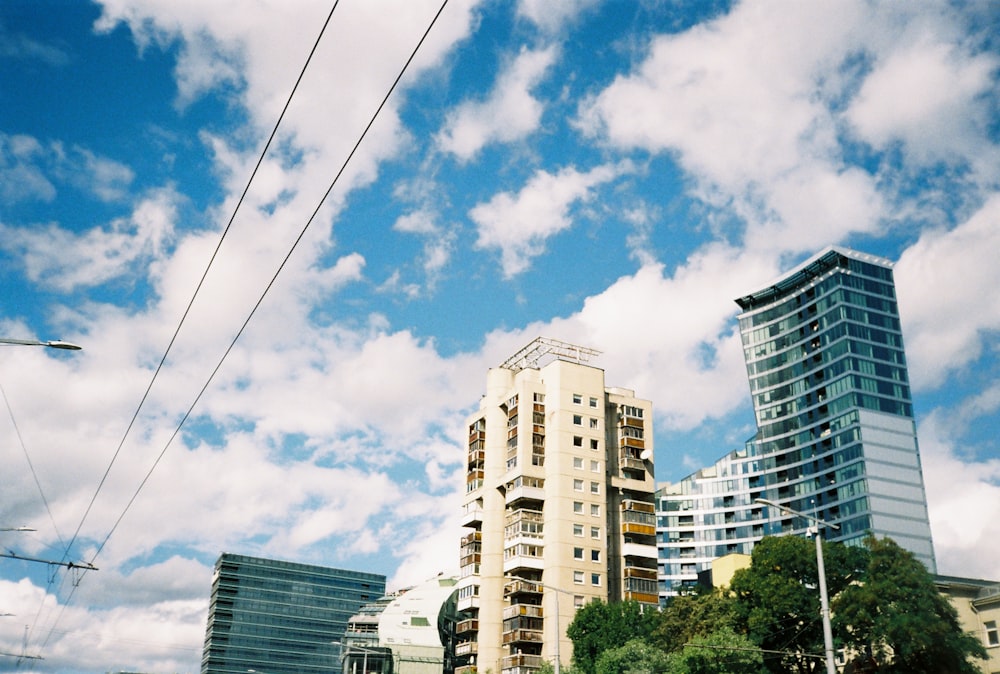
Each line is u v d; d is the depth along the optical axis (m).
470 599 94.38
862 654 59.81
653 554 91.81
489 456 98.81
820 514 171.12
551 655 83.38
